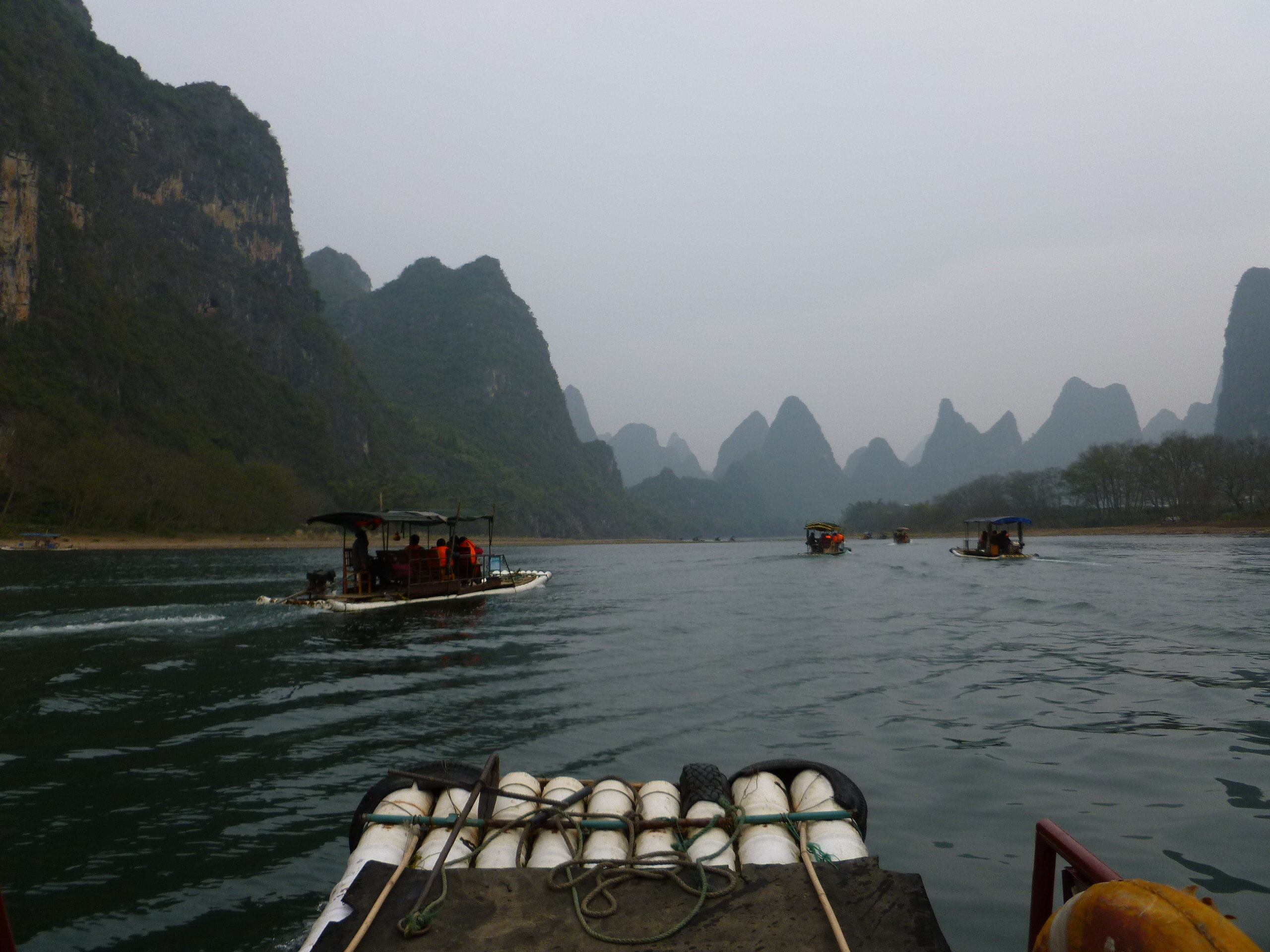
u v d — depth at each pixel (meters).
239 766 6.07
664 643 12.82
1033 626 14.74
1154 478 119.62
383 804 3.48
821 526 58.75
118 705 8.18
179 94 179.62
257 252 182.00
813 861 2.94
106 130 143.62
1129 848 4.63
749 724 7.39
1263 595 20.47
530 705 8.23
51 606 17.16
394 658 11.19
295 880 4.11
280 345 166.75
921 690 8.99
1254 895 4.02
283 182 196.00
